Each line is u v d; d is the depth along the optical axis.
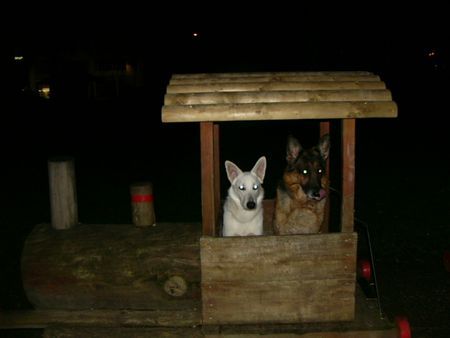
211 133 3.75
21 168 13.60
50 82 32.25
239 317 4.01
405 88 27.94
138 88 36.91
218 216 5.59
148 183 4.95
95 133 21.45
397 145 15.90
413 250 6.89
